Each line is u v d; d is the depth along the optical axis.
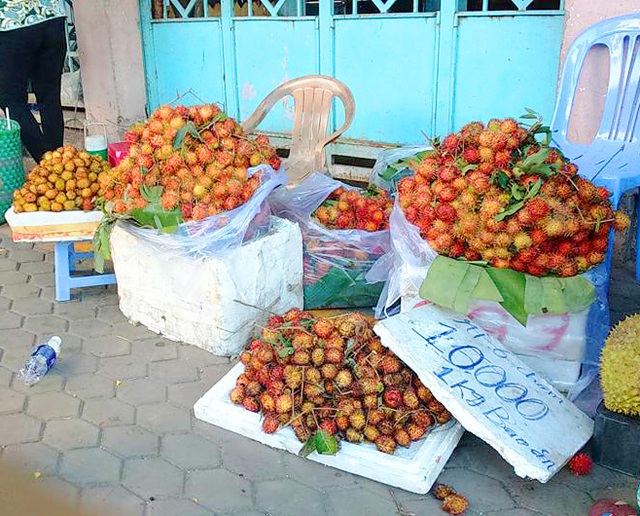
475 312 2.62
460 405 2.22
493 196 2.45
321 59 4.77
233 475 2.31
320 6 4.63
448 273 2.53
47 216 3.36
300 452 2.34
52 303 3.57
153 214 2.94
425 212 2.60
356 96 4.71
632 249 3.79
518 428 2.22
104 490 2.25
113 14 5.59
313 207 3.35
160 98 5.79
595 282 2.62
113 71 5.74
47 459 2.39
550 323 2.57
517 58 4.04
